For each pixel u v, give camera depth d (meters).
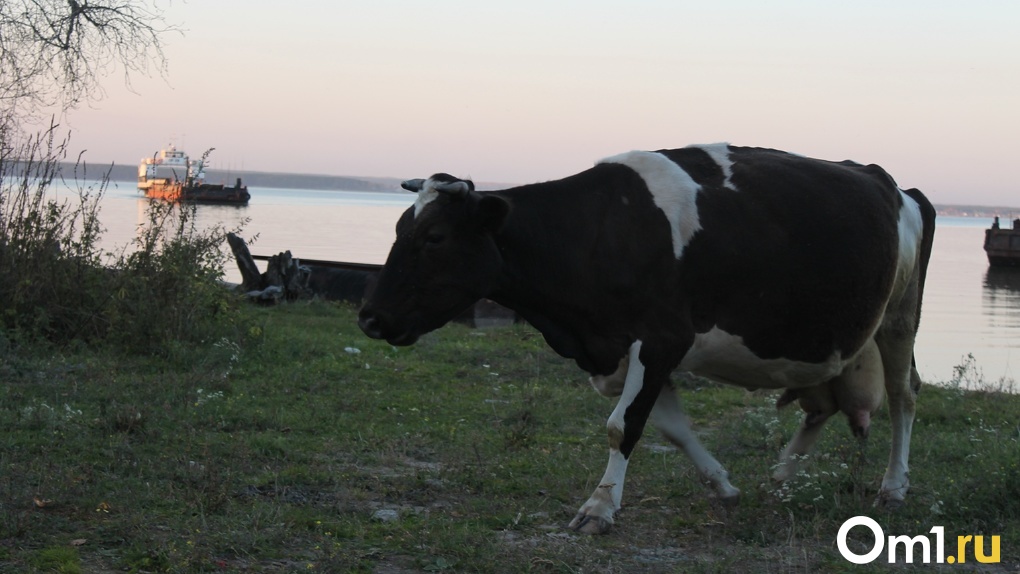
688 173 6.76
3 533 5.54
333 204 183.50
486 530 6.09
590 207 6.56
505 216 6.30
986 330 26.70
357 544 5.76
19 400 9.07
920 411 10.88
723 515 6.54
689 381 12.29
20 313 11.95
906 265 7.49
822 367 6.95
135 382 10.08
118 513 6.05
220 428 8.62
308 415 9.29
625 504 6.95
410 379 11.72
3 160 12.41
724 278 6.59
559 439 9.00
